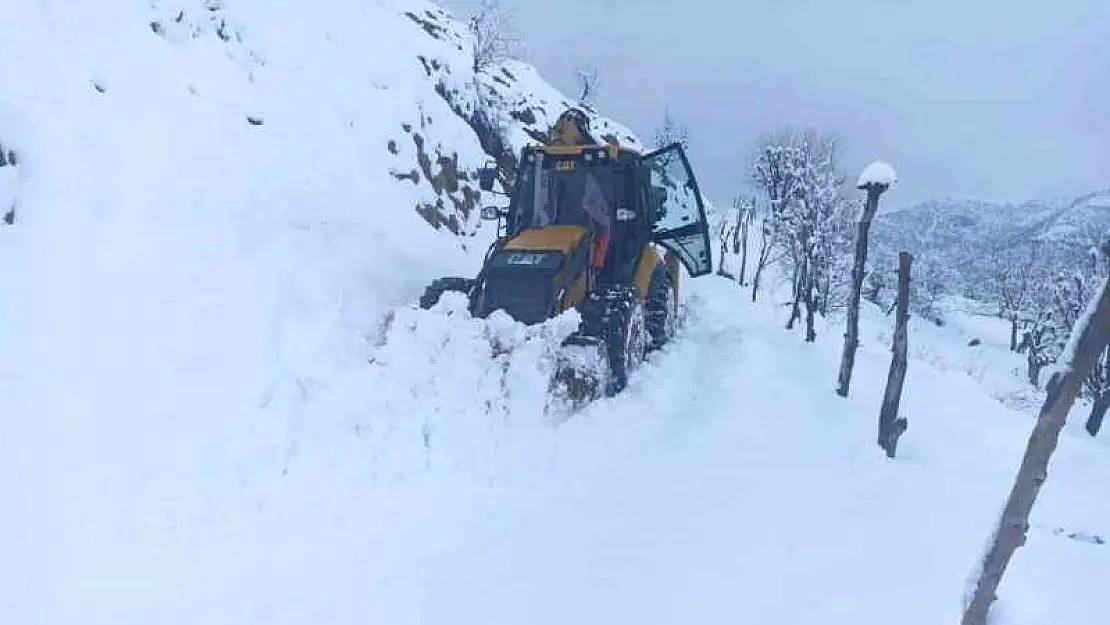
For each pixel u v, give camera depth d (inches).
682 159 353.7
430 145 494.0
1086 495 256.2
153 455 161.6
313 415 189.9
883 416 282.7
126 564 137.6
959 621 140.1
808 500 207.0
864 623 139.9
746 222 1218.0
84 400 167.3
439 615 138.9
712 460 238.7
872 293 1443.2
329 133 385.4
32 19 264.8
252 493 165.0
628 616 140.9
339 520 167.6
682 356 372.5
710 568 161.3
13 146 220.8
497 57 715.4
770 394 326.3
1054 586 155.3
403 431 200.1
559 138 355.9
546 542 171.3
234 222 264.2
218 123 311.6
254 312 223.9
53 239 208.8
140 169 252.2
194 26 354.9
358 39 505.7
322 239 296.5
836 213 697.0
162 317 204.2
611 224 331.0
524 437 224.4
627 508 194.2
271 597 139.3
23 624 121.0
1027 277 1722.4
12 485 142.8
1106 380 591.8
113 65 283.9
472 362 230.2
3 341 174.6
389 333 228.8
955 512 203.6
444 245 406.6
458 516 181.3
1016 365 1387.8
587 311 295.3
